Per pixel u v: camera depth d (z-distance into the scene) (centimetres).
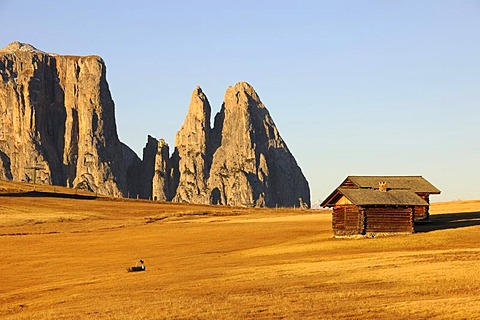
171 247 8631
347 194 7744
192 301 3916
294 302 3722
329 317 3294
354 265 5203
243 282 4688
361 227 7625
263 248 7594
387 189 8712
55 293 4994
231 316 3403
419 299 3666
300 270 5109
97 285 5238
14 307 4391
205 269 5806
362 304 3578
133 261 7288
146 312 3606
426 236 7238
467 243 6625
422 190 9225
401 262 5216
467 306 3353
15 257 8144
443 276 4350
